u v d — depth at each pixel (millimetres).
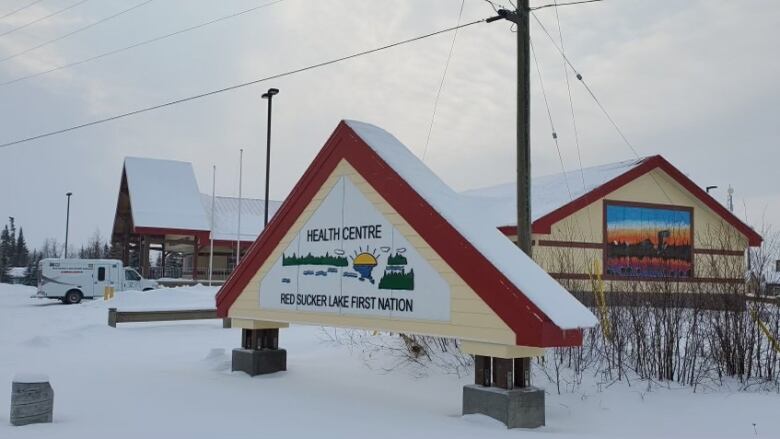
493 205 25281
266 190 33719
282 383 11688
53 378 11875
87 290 38031
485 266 8625
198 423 8148
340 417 8797
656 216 23984
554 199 23438
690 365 11633
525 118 11586
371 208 10500
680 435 8578
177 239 55219
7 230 120938
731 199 27125
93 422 8172
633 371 11625
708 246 22688
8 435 7344
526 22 11852
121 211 59250
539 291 8328
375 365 13102
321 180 11492
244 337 13023
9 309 32469
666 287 12094
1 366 13477
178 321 24516
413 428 8102
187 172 55656
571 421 9312
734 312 11750
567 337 8094
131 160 54219
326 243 11312
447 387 11133
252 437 7359
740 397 10367
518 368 8820
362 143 10703
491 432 7988
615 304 12500
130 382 11539
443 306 9172
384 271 10156
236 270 13125
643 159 24125
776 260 12250
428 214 9484
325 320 11156
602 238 22828
